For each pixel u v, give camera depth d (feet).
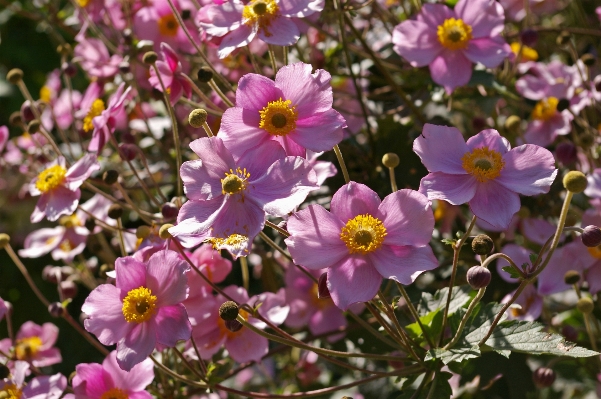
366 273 1.95
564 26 3.04
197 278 2.20
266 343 2.26
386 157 2.06
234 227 1.94
